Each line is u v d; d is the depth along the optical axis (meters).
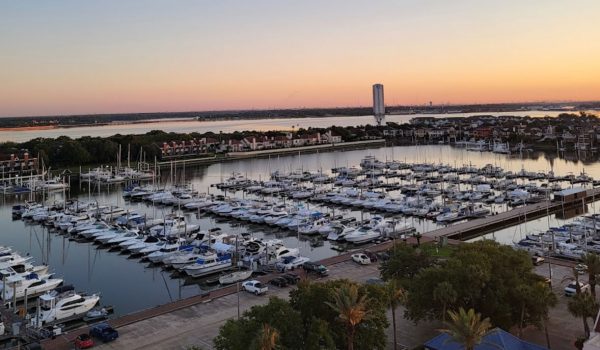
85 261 106.31
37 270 94.25
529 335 56.66
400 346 55.34
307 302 48.66
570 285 69.56
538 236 105.69
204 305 70.88
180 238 114.19
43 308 72.69
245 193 188.88
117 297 85.12
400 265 67.44
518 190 166.62
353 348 46.94
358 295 48.50
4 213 159.88
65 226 130.00
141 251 106.38
